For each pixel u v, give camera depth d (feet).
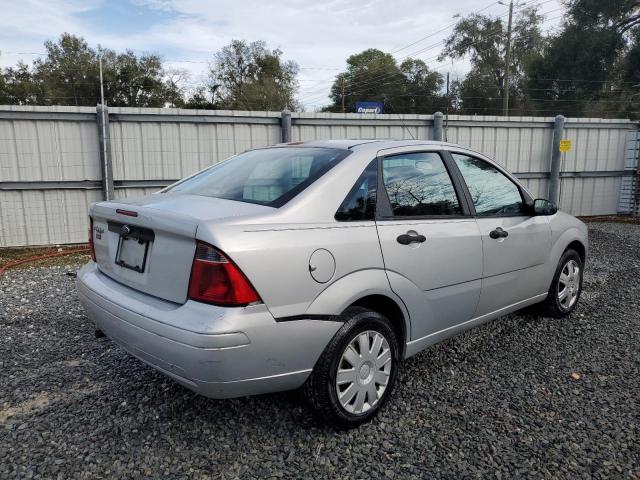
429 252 10.52
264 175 10.39
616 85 118.52
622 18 116.37
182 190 11.05
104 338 13.92
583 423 9.71
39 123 28.60
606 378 11.66
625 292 19.20
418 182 10.99
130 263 9.41
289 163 10.59
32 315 16.01
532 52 141.59
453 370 12.05
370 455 8.71
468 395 10.81
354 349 9.25
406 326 10.34
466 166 12.37
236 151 32.83
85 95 177.17
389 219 10.05
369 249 9.39
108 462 8.44
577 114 123.13
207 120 31.83
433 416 9.96
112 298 9.31
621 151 44.11
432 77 184.75
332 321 8.83
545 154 41.83
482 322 12.51
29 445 8.87
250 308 7.93
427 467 8.39
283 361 8.34
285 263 8.27
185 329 7.83
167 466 8.37
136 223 9.00
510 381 11.47
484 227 11.98
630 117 116.06
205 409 10.13
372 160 10.31
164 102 180.14
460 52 160.25
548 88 128.57
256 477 8.13
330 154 10.44
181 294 8.27
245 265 7.90
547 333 14.53
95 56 177.47
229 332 7.71
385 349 9.81
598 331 14.74
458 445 9.00
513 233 12.81
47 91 172.04
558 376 11.75
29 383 11.23
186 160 31.81
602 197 44.42
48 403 10.36
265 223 8.41
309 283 8.53
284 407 10.23
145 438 9.14
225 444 8.99
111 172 29.91
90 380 11.38
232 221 8.20
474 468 8.37
